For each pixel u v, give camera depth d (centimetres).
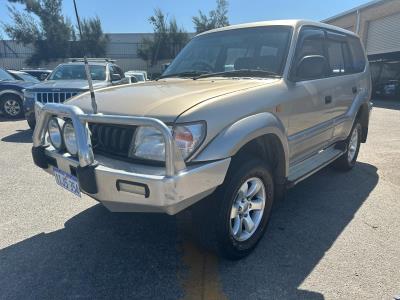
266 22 396
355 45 531
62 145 287
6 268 281
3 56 4172
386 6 2136
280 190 335
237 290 258
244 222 297
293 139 342
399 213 390
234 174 271
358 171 545
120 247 314
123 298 249
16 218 368
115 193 240
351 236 337
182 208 240
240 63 373
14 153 641
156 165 241
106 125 269
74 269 281
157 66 4084
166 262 292
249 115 278
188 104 254
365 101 525
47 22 3950
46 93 785
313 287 261
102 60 1033
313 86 374
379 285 264
